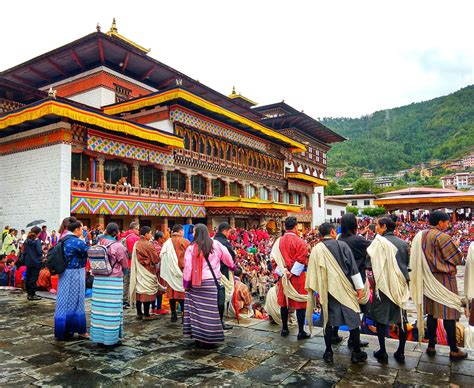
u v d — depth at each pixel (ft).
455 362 18.40
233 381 16.25
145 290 27.73
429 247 18.90
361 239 20.42
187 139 93.56
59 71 103.24
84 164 66.28
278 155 139.74
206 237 21.38
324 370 17.49
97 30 87.15
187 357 19.35
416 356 19.31
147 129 72.59
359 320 18.33
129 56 97.14
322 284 18.47
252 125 110.42
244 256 68.74
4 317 28.55
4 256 48.75
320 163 179.01
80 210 63.00
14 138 67.97
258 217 112.27
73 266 22.85
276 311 25.95
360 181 364.17
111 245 21.47
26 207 64.54
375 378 16.51
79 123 63.87
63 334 22.18
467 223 133.18
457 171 531.09
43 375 16.94
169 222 91.86
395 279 18.22
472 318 18.47
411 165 633.61
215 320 20.58
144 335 23.52
